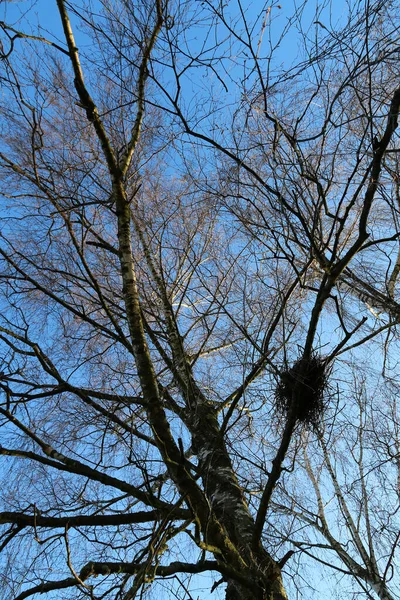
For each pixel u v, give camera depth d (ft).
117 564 14.56
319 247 16.19
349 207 14.75
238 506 16.39
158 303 22.13
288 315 19.97
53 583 14.23
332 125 15.65
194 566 13.80
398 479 21.43
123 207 18.79
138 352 16.28
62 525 14.57
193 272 21.29
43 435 18.81
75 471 14.46
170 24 16.99
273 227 17.19
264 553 14.89
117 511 18.06
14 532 14.52
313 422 17.08
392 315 19.17
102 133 19.13
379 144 14.80
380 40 15.69
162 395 18.35
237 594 14.69
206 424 18.39
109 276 22.70
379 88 16.37
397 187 16.99
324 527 22.29
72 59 18.52
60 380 15.52
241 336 22.13
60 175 19.01
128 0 18.38
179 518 14.62
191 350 23.76
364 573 20.24
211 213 21.42
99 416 17.90
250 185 16.44
